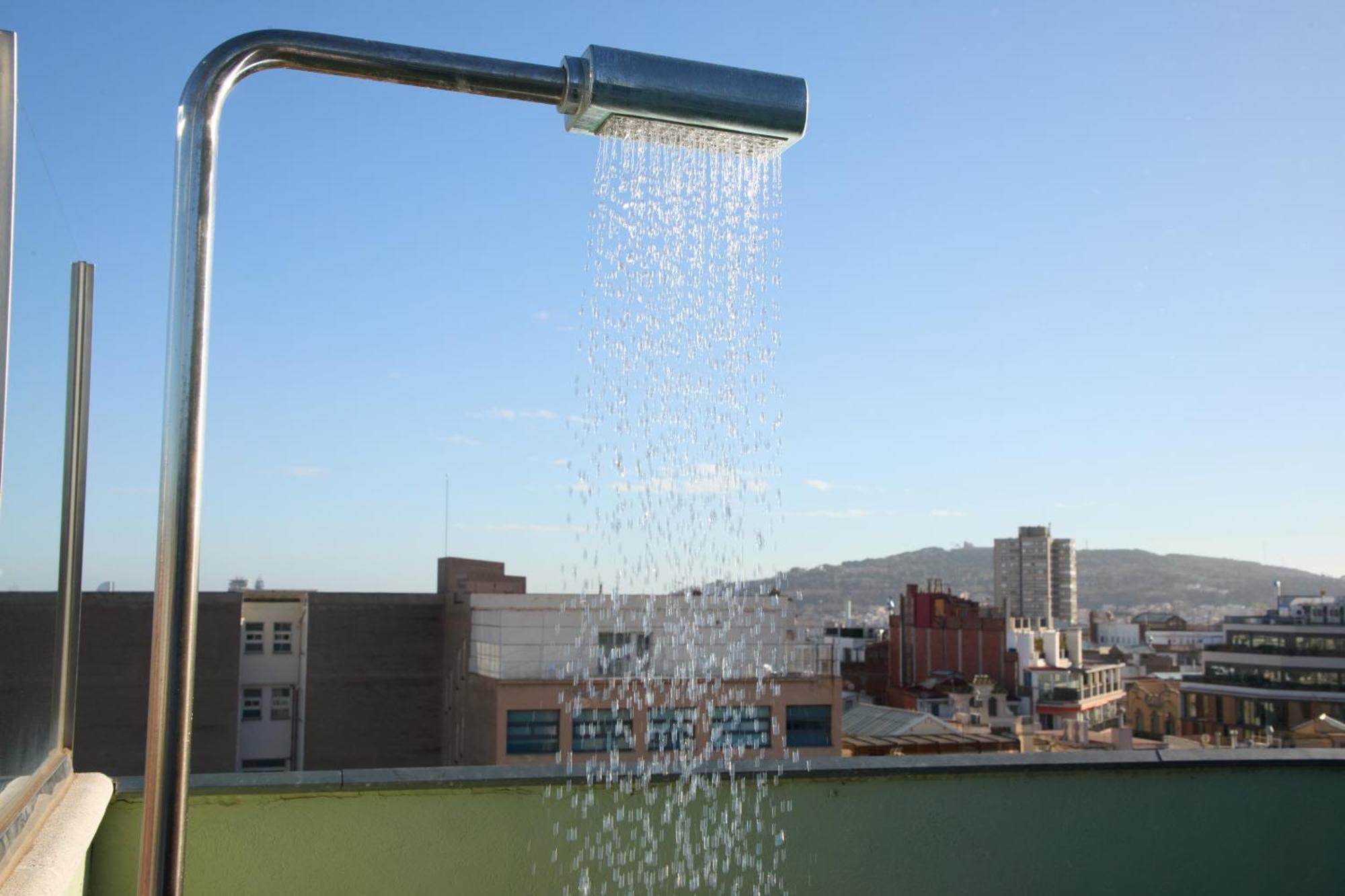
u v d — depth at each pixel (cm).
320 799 202
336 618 2792
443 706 2778
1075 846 242
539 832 210
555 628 2212
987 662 6131
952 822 235
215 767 2625
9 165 122
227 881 197
